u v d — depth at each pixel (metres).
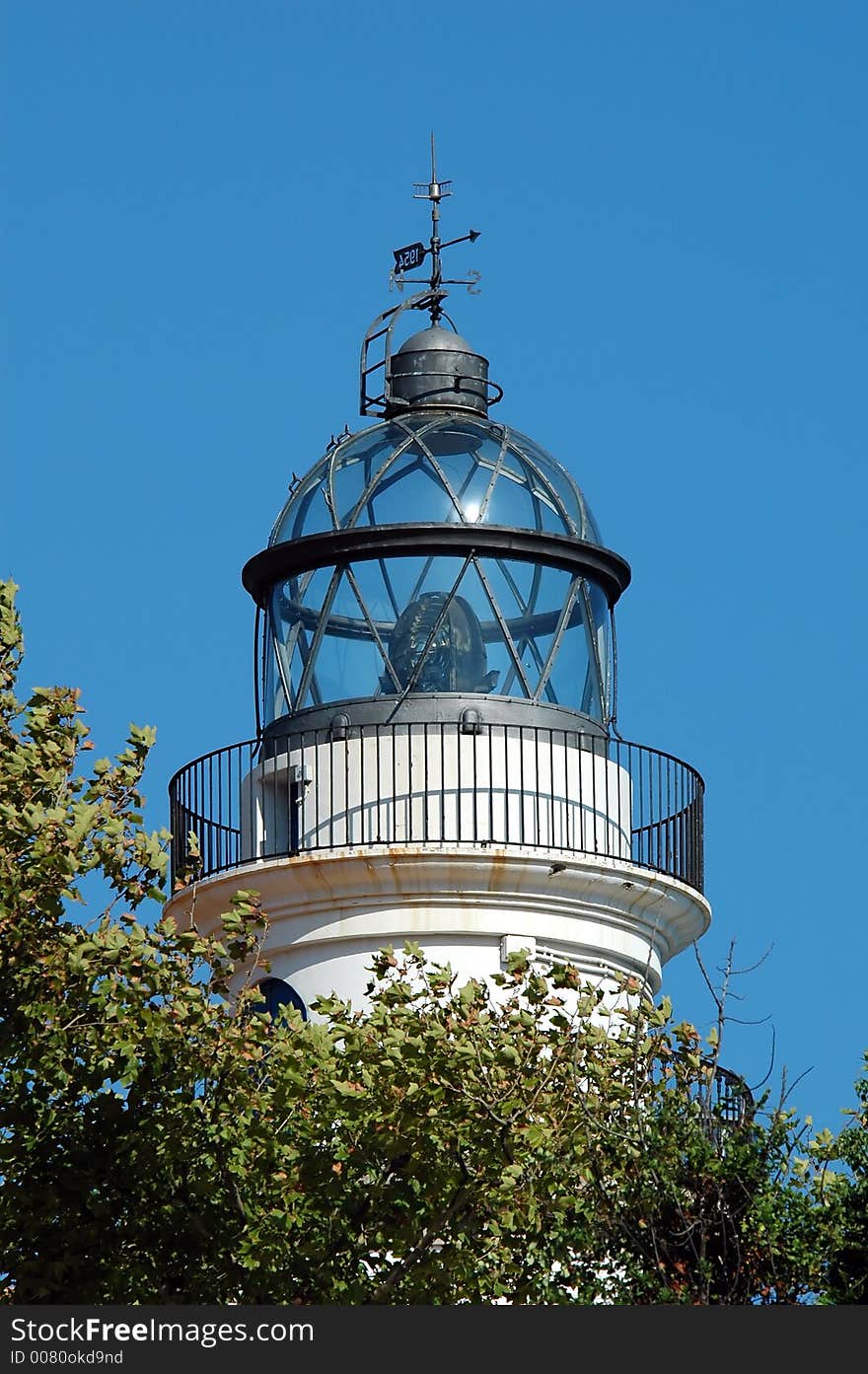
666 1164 35.59
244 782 45.72
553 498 46.72
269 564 46.50
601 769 45.09
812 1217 35.34
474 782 44.28
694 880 45.41
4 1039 37.03
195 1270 37.47
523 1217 35.81
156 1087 37.31
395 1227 36.81
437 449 46.59
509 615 45.72
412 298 47.84
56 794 37.41
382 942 43.91
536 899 44.06
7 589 38.62
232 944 39.00
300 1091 36.72
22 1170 37.72
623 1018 39.28
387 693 45.22
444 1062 36.47
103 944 36.47
